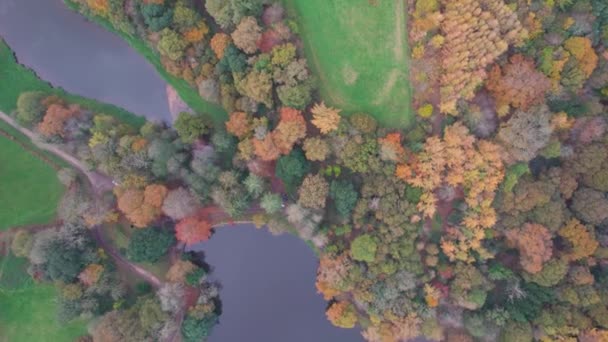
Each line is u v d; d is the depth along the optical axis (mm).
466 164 68688
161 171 73938
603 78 69312
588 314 68938
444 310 74625
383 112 73938
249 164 74000
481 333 72125
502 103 69000
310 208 73812
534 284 72000
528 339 69438
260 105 73812
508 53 69688
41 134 75875
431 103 71875
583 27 68062
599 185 68875
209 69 74062
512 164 69812
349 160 70938
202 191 74875
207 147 75750
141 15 74688
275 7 70938
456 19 66188
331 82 74438
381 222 72562
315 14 73688
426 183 69375
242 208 76438
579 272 68812
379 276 74438
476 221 70438
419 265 72562
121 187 74562
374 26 72812
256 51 71188
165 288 74438
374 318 75062
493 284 72938
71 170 79062
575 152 70250
